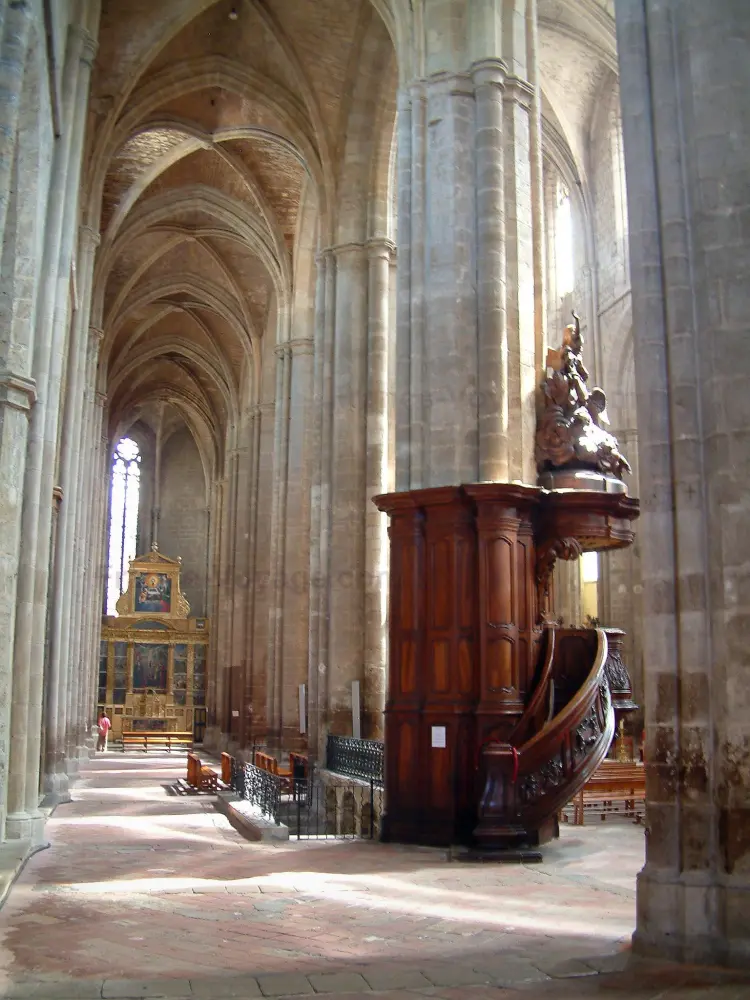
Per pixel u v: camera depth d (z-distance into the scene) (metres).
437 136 15.58
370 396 22.14
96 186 23.19
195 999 6.04
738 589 7.45
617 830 14.55
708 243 8.00
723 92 8.16
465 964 6.93
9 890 9.52
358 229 22.95
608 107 25.64
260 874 10.98
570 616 26.09
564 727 12.70
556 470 14.72
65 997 6.04
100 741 40.50
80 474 28.16
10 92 10.12
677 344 8.00
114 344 42.56
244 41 24.22
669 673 7.68
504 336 14.78
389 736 14.02
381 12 17.55
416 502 14.05
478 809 12.71
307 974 6.61
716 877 7.20
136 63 22.77
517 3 16.09
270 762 22.12
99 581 41.16
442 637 13.75
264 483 36.31
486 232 15.02
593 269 25.94
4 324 11.84
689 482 7.81
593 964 6.95
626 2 8.62
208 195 31.69
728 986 6.35
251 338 37.78
